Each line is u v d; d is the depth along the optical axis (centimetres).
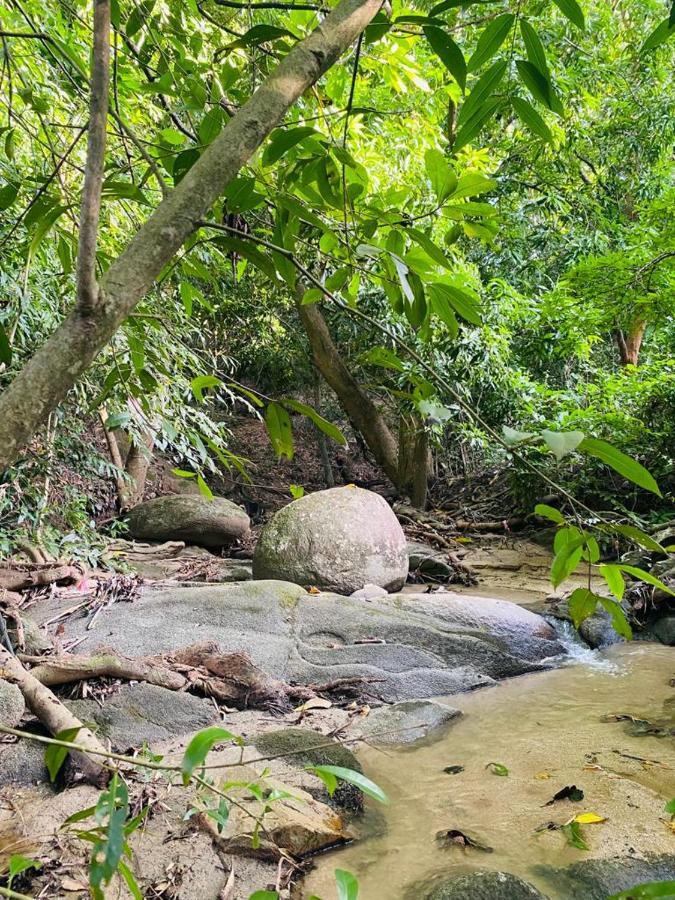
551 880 196
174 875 194
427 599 463
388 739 304
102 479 797
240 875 197
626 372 868
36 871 190
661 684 377
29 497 502
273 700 339
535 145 820
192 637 390
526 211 925
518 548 745
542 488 754
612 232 944
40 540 491
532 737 304
